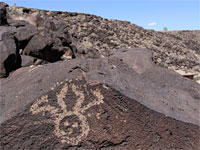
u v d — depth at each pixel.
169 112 2.83
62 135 2.31
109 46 17.20
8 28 6.32
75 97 2.49
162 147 2.43
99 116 2.41
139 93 2.98
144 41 21.88
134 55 6.50
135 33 22.95
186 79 4.79
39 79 2.97
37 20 8.62
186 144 2.53
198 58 23.28
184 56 21.95
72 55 7.83
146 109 2.57
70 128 2.34
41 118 2.37
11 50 5.49
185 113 3.09
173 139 2.51
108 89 2.54
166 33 30.97
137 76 3.63
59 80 2.68
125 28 23.41
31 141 2.29
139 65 6.06
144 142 2.40
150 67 5.82
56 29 8.72
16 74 4.05
